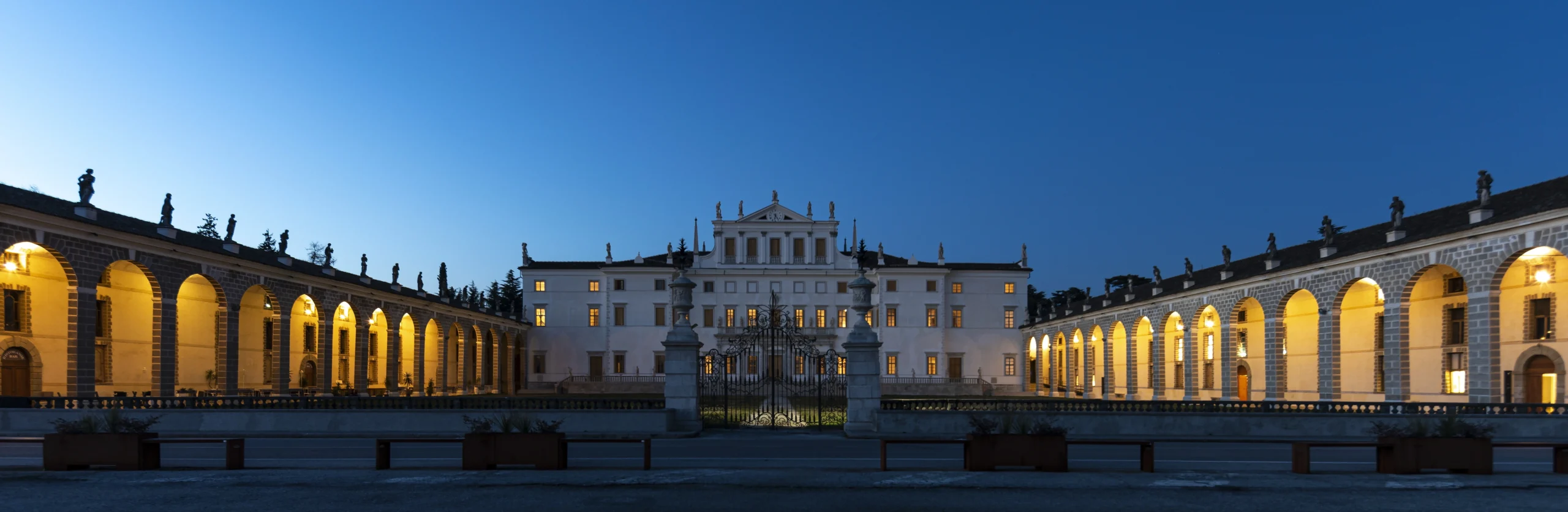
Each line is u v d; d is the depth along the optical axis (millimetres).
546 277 92938
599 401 28719
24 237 32219
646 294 92250
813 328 90375
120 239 36906
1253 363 56344
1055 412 28125
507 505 13375
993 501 13906
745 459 20562
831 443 24672
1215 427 28016
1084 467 19219
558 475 16188
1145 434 27969
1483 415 27641
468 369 80562
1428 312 42969
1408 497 14352
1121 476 16328
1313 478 16188
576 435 27234
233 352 44531
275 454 21750
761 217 92938
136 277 47250
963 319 92812
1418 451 17047
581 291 92562
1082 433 27891
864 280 28734
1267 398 46031
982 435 17344
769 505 13523
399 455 21078
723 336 89250
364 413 27875
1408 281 36531
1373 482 15695
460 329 76750
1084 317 73938
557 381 91312
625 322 92062
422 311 66438
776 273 91375
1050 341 84125
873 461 20250
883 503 13672
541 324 92312
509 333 87062
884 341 91438
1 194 32344
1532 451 23812
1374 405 29281
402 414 27828
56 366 42812
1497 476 16734
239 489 14617
